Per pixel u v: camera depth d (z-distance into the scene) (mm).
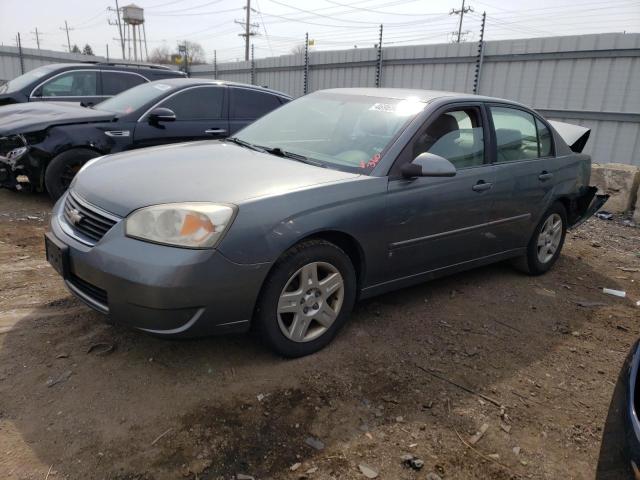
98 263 2652
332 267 3143
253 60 17797
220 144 4027
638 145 9164
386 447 2502
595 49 9453
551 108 10211
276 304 2914
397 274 3627
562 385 3186
